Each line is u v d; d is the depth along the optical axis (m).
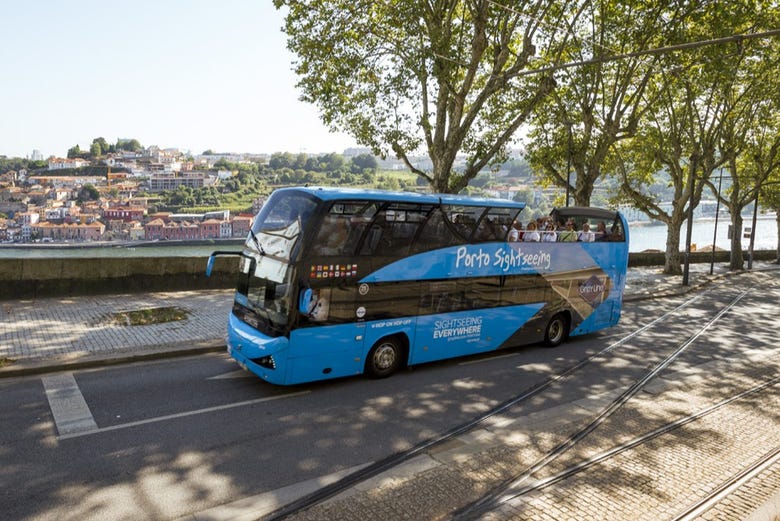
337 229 10.23
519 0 20.11
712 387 11.69
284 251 10.06
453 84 21.72
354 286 10.51
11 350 10.99
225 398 9.63
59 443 7.54
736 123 37.09
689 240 29.89
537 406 10.12
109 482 6.59
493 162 24.42
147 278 17.30
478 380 11.58
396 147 21.45
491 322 13.03
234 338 10.48
